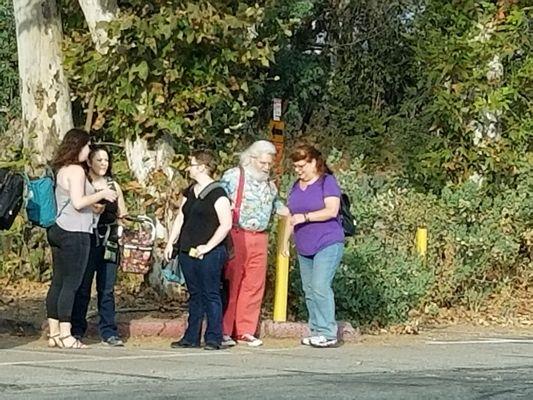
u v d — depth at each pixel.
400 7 23.20
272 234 12.16
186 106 12.79
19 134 18.33
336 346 11.25
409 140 17.34
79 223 10.35
